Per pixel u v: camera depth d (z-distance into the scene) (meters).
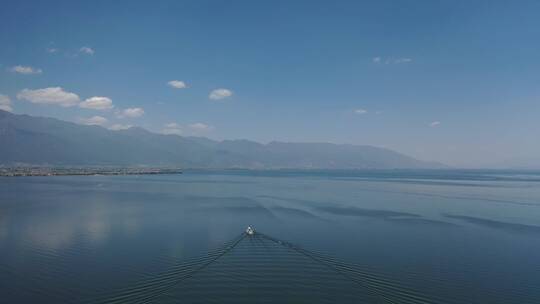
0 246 42.88
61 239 46.50
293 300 27.56
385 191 119.75
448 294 29.28
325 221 60.22
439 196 102.25
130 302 27.33
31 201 85.94
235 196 102.69
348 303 27.28
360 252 40.72
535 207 78.38
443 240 46.75
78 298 28.22
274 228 53.94
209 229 53.03
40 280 31.78
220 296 28.27
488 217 64.94
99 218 62.28
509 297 28.86
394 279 32.22
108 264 36.16
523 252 41.16
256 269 34.69
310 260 37.56
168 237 47.69
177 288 30.00
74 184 148.25
